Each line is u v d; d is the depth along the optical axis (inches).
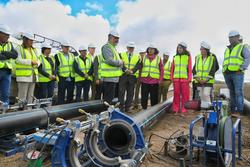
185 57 341.4
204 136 152.3
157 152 194.4
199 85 327.9
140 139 146.7
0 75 248.1
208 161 163.8
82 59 348.8
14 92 306.7
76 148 125.4
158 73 354.3
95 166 136.6
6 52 247.3
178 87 348.5
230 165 166.1
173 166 169.6
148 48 351.9
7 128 182.4
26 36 273.3
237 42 319.6
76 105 276.1
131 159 134.4
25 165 162.4
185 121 315.3
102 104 324.5
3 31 249.0
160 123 300.2
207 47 324.5
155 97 358.9
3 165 163.8
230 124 162.1
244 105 351.3
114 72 283.6
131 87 349.4
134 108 406.6
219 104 156.7
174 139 197.2
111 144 147.6
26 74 272.2
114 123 147.2
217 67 330.0
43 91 316.5
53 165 122.1
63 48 343.6
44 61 314.8
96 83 347.9
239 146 180.4
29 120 201.3
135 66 345.1
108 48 277.3
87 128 133.2
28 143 174.9
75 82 350.9
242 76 317.4
